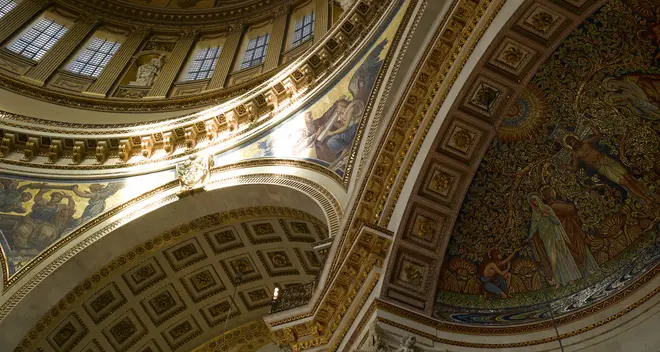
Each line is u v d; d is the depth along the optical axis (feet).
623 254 37.73
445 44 41.24
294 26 88.94
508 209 41.22
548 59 39.22
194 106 78.18
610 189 38.88
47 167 63.46
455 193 40.91
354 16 61.16
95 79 83.66
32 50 84.23
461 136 40.70
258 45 89.51
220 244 60.39
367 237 38.75
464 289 40.14
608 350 34.19
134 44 92.99
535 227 40.68
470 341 36.55
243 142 61.52
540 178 40.91
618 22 36.65
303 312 40.68
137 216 57.88
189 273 61.72
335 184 51.08
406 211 39.81
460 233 40.91
